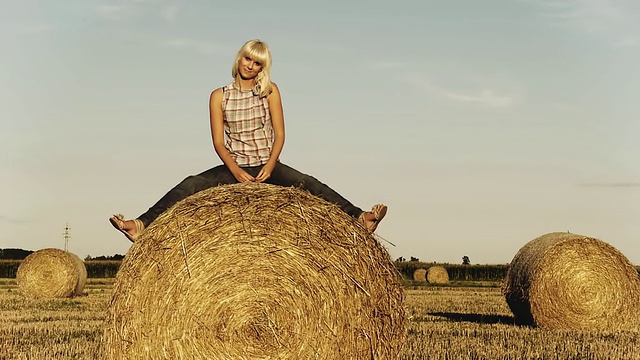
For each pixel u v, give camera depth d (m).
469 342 14.90
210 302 8.95
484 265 63.53
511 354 13.45
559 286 19.14
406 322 9.42
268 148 9.86
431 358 12.74
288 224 9.11
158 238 9.03
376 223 9.70
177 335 8.93
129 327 8.98
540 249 19.58
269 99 9.77
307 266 9.07
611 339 16.31
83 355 12.97
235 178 9.90
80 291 31.20
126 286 9.03
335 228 9.17
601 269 19.22
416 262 64.31
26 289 30.12
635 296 19.22
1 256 74.94
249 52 9.58
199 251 9.01
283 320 9.01
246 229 9.05
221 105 9.77
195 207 9.09
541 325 19.23
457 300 29.08
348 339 9.09
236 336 8.95
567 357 13.26
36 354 12.96
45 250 30.61
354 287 9.13
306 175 9.93
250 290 8.99
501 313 22.78
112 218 9.17
